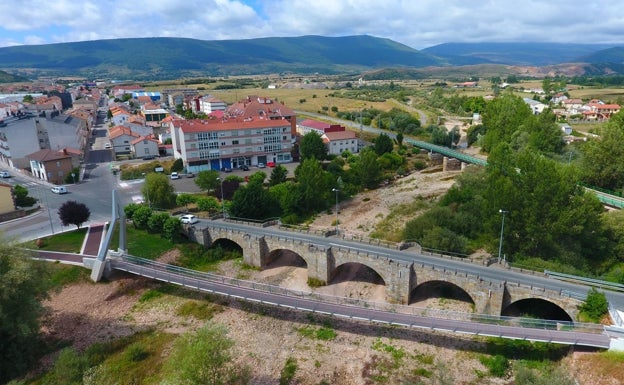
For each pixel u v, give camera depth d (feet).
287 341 193.16
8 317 166.40
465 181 330.54
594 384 148.87
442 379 156.56
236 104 629.92
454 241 231.09
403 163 474.90
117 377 168.66
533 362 170.19
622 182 303.07
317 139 472.44
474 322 175.94
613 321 161.99
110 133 536.42
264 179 403.13
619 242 229.66
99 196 357.00
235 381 155.12
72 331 198.80
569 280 192.95
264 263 258.37
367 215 338.95
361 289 231.71
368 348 186.70
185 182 404.98
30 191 364.58
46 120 455.63
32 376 172.14
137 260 236.43
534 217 217.36
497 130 463.01
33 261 184.75
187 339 164.04
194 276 225.35
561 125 552.82
